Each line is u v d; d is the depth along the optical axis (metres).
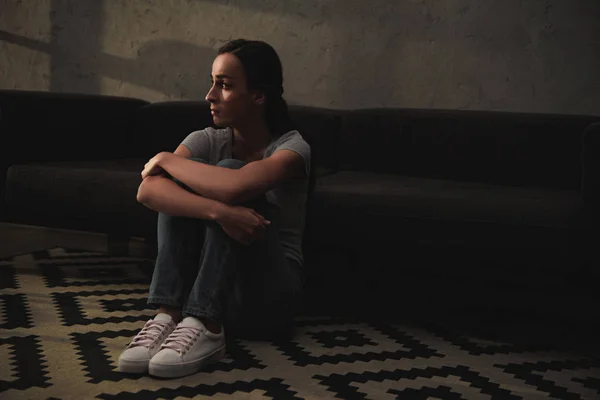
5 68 3.93
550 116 2.73
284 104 2.05
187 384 1.68
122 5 3.66
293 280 1.95
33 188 2.71
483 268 2.18
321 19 3.31
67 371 1.73
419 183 2.65
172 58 3.60
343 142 3.06
